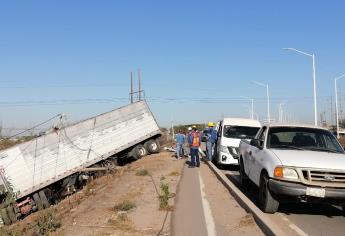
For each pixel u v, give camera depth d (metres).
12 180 25.53
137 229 9.11
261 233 8.86
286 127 11.98
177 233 8.81
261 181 10.89
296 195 9.68
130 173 21.38
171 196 13.19
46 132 27.89
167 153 35.19
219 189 14.92
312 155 10.41
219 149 22.66
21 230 10.98
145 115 33.56
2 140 39.19
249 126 23.16
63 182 27.81
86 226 9.46
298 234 8.73
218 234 8.79
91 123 30.16
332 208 11.64
